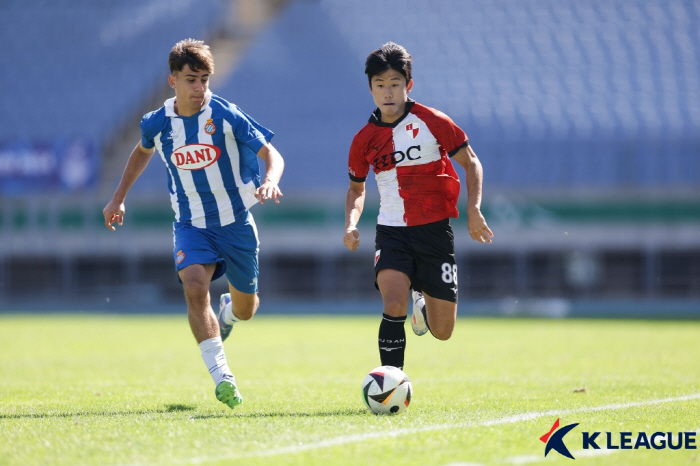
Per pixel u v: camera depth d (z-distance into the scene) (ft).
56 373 97.66
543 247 301.22
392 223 61.57
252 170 66.44
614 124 328.70
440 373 91.81
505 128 331.77
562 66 371.56
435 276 61.46
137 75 382.22
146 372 98.27
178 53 60.18
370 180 308.40
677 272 295.89
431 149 61.11
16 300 322.75
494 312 281.95
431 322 63.36
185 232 63.82
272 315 277.03
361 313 285.84
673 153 309.83
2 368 105.70
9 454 41.98
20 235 322.75
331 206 312.71
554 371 92.84
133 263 320.91
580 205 300.20
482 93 357.41
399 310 58.80
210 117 62.64
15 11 423.23
